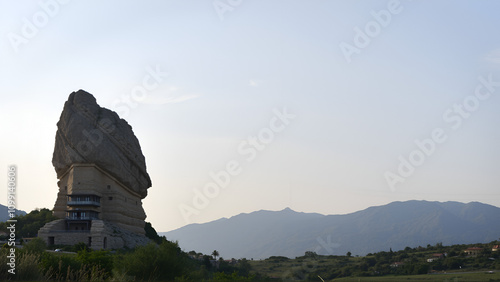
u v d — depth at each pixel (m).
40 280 29.30
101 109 143.50
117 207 134.38
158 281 45.97
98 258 48.22
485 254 87.75
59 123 141.50
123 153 140.00
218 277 49.34
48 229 117.75
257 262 97.44
